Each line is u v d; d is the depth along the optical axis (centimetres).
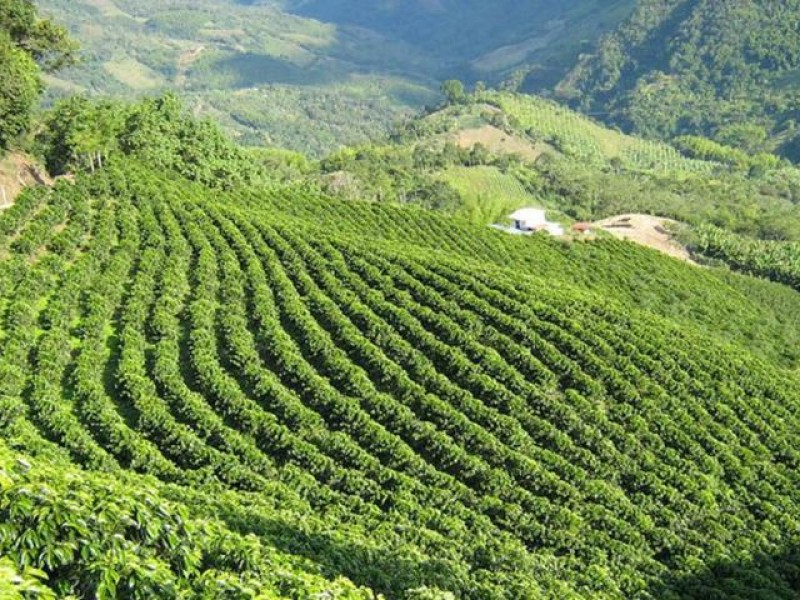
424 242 8625
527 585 2911
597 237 9975
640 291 8138
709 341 6038
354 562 2597
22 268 5253
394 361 4928
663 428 4578
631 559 3506
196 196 7675
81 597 1266
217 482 3447
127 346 4503
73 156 7981
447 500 3672
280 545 2480
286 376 4538
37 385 3972
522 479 3978
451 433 4250
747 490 4253
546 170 17988
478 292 5872
